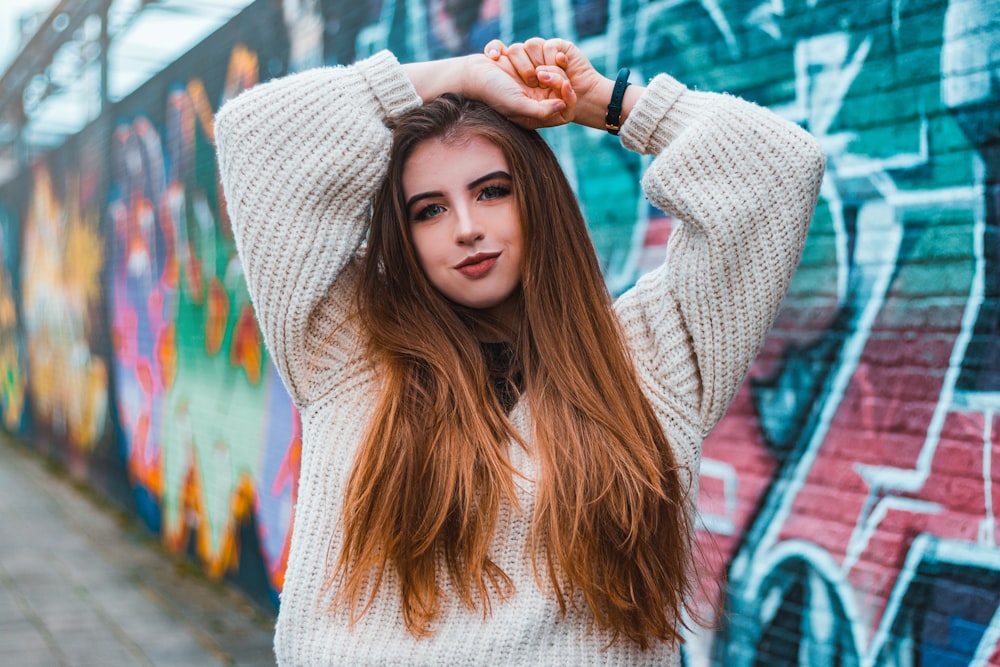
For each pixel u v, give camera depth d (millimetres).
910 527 2176
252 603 5156
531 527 1451
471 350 1532
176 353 6312
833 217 2354
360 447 1480
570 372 1487
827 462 2383
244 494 5219
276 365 1577
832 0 2328
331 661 1450
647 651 1515
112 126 7633
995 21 1987
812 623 2410
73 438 9750
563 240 1526
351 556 1453
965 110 2045
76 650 4477
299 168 1495
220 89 5473
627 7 2924
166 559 6293
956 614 2068
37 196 10984
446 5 3643
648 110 1536
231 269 5344
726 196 1453
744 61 2559
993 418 2002
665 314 1541
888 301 2227
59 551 6566
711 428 1559
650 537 1468
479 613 1445
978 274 2029
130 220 7293
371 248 1568
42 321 11047
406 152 1494
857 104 2275
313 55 4516
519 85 1537
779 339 2516
